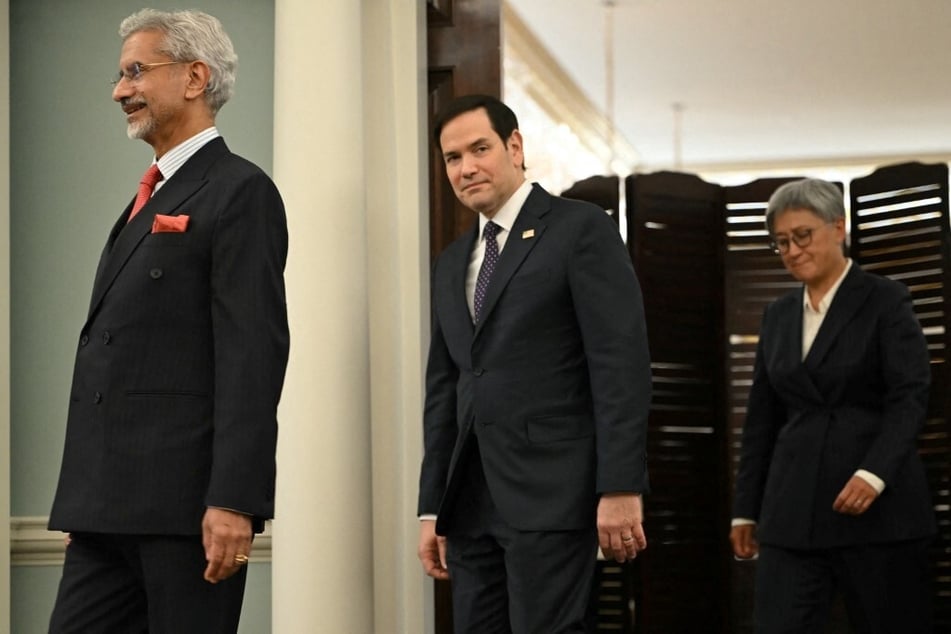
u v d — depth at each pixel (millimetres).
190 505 3098
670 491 6906
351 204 4734
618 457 3645
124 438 3119
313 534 4594
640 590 6793
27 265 5066
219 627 3139
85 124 5109
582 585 3754
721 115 14719
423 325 5039
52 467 4973
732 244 7078
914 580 4898
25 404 5008
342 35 4785
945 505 6406
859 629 4996
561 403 3789
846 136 15555
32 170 5105
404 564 4938
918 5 11188
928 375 4914
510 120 3979
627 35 12125
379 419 4926
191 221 3193
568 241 3812
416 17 5102
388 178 5012
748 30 11914
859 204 6750
